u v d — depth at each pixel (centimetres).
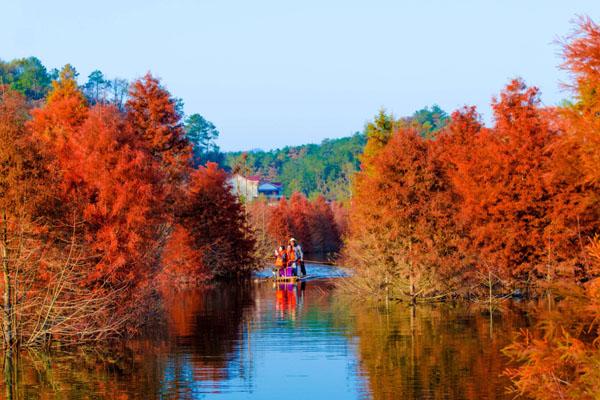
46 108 3612
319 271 5341
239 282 4497
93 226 2209
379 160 3109
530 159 3002
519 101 3153
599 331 905
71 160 2283
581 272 2812
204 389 1479
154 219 2458
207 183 4662
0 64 13962
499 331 2095
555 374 907
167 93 4284
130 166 2309
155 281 2570
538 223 2964
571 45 884
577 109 902
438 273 2916
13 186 1898
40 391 1469
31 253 1855
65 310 2011
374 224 3091
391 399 1359
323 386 1488
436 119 17812
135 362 1766
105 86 14775
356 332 2175
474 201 3050
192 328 2336
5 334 1923
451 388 1423
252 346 1969
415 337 2042
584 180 933
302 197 9312
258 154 19175
